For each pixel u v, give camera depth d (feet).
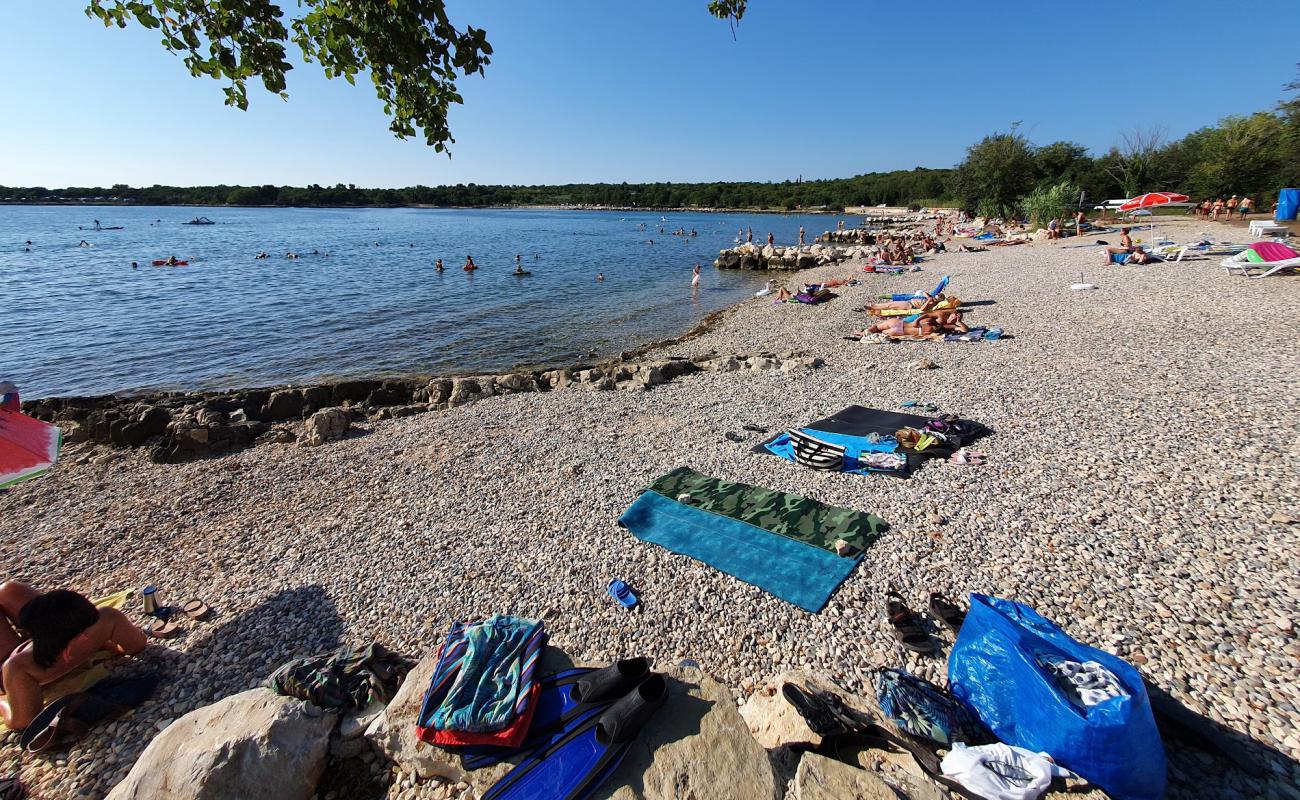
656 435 34.99
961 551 21.15
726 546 22.58
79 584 23.57
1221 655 15.52
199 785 12.64
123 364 61.00
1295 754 12.79
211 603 21.57
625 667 14.28
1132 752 11.56
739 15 17.37
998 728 13.62
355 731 14.65
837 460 28.32
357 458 34.09
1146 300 57.31
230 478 32.32
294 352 65.57
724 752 12.10
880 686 15.17
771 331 67.77
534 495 28.09
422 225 346.74
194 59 13.33
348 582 22.25
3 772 15.16
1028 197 161.38
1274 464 24.25
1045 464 26.66
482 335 73.87
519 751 13.12
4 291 100.78
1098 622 17.13
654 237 253.03
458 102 16.17
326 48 14.06
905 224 272.51
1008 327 54.24
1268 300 51.13
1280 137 135.74
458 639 15.88
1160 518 21.67
